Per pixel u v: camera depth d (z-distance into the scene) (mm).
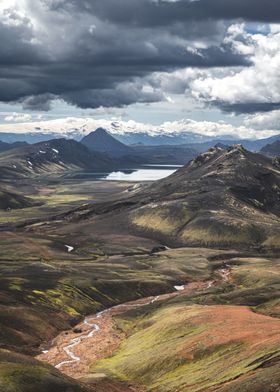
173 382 100812
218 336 115938
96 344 153125
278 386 71250
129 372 117000
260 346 98750
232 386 78375
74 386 90375
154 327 150375
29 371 89438
